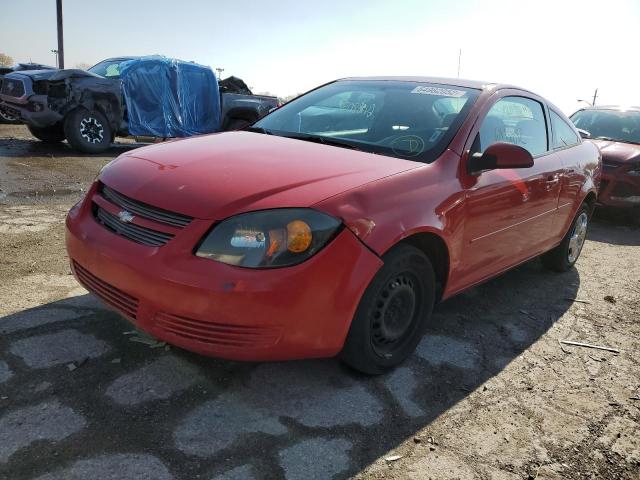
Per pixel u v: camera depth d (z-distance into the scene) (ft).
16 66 39.86
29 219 17.53
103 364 9.27
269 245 7.82
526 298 14.71
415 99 12.30
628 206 24.64
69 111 31.94
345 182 8.82
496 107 12.35
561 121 15.72
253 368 9.64
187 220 8.13
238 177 8.73
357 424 8.52
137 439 7.64
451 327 12.37
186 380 9.09
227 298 7.66
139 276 8.12
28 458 7.09
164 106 36.73
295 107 13.61
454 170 10.44
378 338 9.47
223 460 7.44
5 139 36.11
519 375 10.62
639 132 27.66
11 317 10.54
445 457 8.05
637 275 17.60
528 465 8.10
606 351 12.05
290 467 7.47
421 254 9.59
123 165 9.88
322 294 8.07
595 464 8.30
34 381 8.65
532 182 12.72
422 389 9.69
